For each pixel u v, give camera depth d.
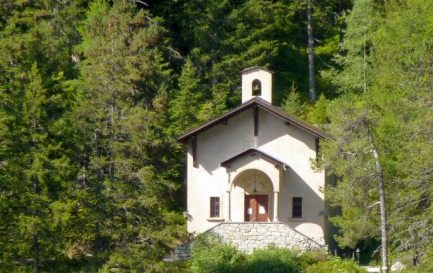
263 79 79.50
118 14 85.44
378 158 59.06
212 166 77.56
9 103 58.28
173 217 61.59
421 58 67.31
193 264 65.56
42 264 57.38
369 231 60.84
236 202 76.44
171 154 74.25
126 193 60.41
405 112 62.88
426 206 58.59
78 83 76.44
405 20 75.69
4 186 56.84
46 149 57.25
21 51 75.44
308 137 76.12
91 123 63.41
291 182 75.94
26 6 89.12
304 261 66.81
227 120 77.50
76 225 58.28
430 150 56.06
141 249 59.59
